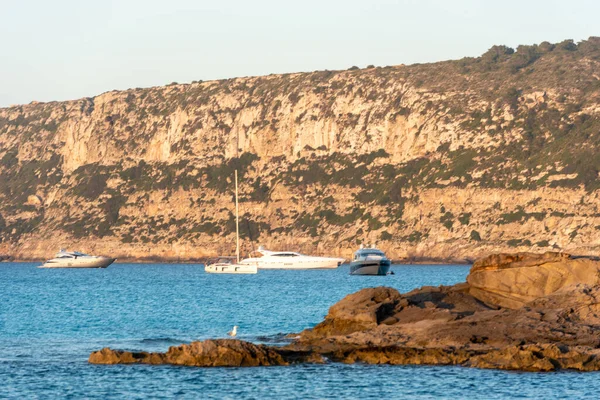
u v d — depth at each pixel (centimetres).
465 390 14725
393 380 15412
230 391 14862
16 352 19412
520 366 16012
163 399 14450
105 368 16725
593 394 14400
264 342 19988
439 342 17600
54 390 15138
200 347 17012
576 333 17612
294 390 14888
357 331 19100
